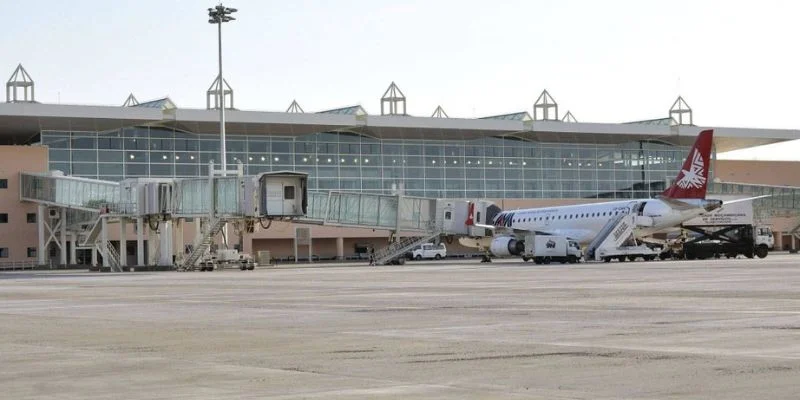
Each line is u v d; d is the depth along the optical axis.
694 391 13.68
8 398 14.38
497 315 26.98
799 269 58.91
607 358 17.22
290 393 14.24
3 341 23.11
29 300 41.47
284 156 130.25
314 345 20.53
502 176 140.88
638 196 148.00
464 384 14.70
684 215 91.31
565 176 144.00
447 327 23.80
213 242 94.81
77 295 44.84
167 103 120.69
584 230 95.50
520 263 94.25
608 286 41.16
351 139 133.75
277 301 36.41
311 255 129.75
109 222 110.12
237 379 15.78
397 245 105.06
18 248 117.12
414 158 136.62
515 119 143.12
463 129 134.25
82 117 117.06
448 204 106.06
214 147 127.00
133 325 26.84
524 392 13.84
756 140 152.38
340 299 36.66
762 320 23.64
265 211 87.69
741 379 14.58
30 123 118.00
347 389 14.46
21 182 117.38
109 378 16.27
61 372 17.17
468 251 143.12
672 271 58.12
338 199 102.88
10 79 124.94
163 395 14.36
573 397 13.34
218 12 94.50
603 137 144.25
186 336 23.17
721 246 100.31
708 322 23.41
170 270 93.12
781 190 145.88
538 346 19.23
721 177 154.75
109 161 121.94
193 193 93.19
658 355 17.44
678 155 150.88
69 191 107.44
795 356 16.92
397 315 27.98
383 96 139.75
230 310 31.91
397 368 16.64
